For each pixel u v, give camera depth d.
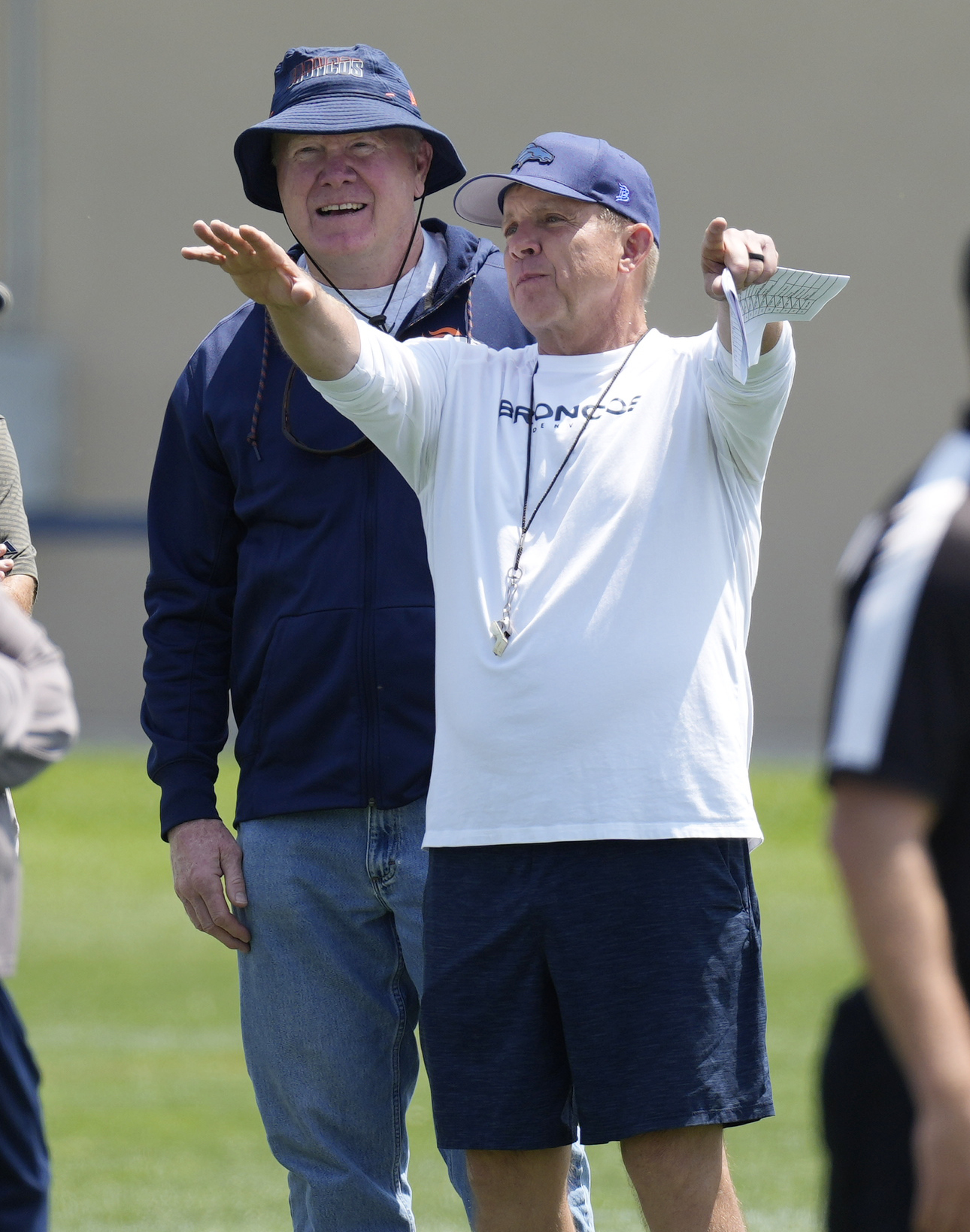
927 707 7.11
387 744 12.33
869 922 7.05
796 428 67.00
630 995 10.20
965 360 66.38
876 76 66.38
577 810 10.19
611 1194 18.05
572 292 11.02
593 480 10.62
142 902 36.12
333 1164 12.68
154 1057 23.98
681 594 10.49
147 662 13.33
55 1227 16.33
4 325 69.94
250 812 12.66
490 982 10.45
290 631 12.52
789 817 42.34
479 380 11.25
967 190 66.12
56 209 69.94
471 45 67.50
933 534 7.21
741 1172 18.12
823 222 66.69
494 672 10.40
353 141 12.69
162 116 69.38
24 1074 9.56
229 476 13.11
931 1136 6.84
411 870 12.33
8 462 13.95
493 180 11.62
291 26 68.56
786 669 67.19
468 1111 10.50
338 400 10.82
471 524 10.78
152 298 69.81
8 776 9.23
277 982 12.64
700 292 67.06
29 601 13.62
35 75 69.44
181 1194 17.56
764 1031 10.58
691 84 66.81
